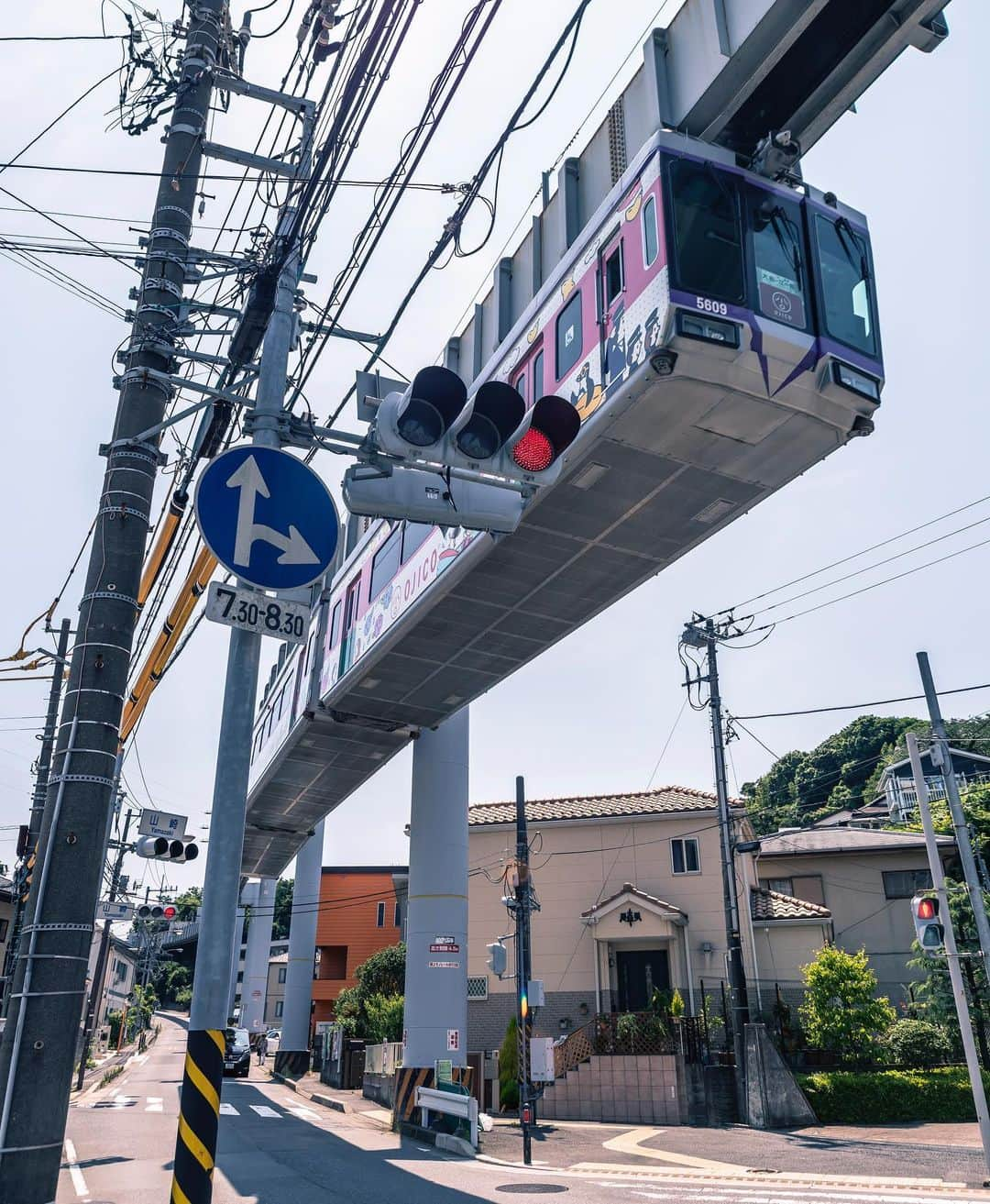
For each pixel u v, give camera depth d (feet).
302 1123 72.74
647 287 35.81
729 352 34.99
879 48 30.76
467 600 56.24
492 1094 80.02
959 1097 72.69
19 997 23.53
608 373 38.58
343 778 95.61
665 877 97.66
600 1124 73.15
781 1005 86.33
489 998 99.71
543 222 50.75
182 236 32.09
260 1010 177.27
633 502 45.65
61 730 25.98
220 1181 45.14
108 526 27.61
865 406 38.65
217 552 20.34
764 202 37.35
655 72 38.68
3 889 116.26
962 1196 41.96
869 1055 79.36
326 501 21.76
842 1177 48.01
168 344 30.25
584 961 97.30
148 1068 146.72
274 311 26.00
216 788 20.18
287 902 283.59
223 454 20.99
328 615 78.02
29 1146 22.49
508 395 19.52
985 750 177.17
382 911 168.14
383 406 19.90
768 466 42.78
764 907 96.17
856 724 241.76
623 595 56.08
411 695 73.10
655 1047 77.00
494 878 104.37
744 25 33.19
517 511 24.52
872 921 101.60
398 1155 55.83
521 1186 44.88
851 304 38.52
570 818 102.53
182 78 34.04
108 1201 38.09
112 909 80.59
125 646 26.89
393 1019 110.93
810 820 184.24
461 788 80.18
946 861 99.55
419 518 23.86
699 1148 59.82
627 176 38.47
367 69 25.67
